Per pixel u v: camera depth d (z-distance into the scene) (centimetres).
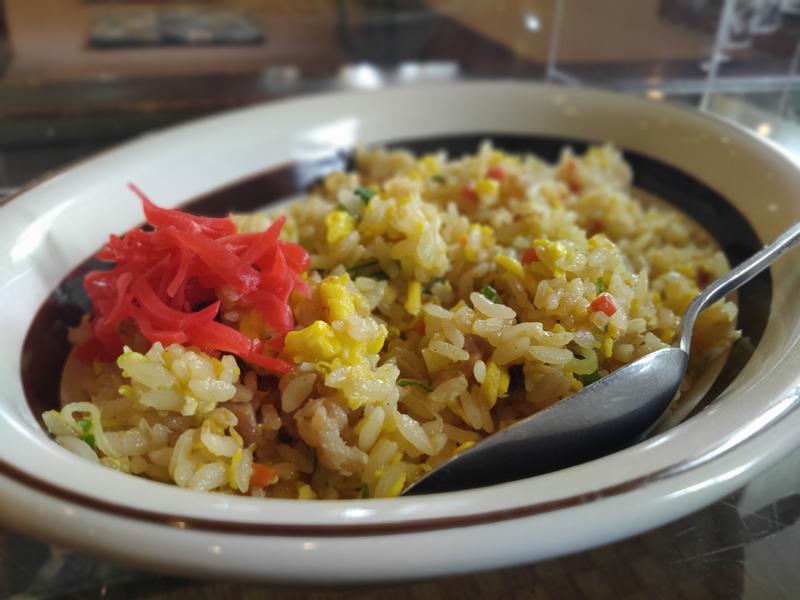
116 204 17
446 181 20
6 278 14
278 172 21
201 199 19
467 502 9
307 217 18
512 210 18
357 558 8
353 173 21
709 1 23
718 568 11
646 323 14
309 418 12
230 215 16
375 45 40
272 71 36
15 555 11
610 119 22
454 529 8
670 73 25
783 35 22
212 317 13
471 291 15
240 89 33
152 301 13
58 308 15
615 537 9
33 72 35
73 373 15
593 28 27
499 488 9
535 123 23
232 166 20
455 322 14
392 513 8
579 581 11
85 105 31
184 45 40
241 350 13
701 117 20
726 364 14
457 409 13
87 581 11
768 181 17
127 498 9
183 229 14
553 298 13
